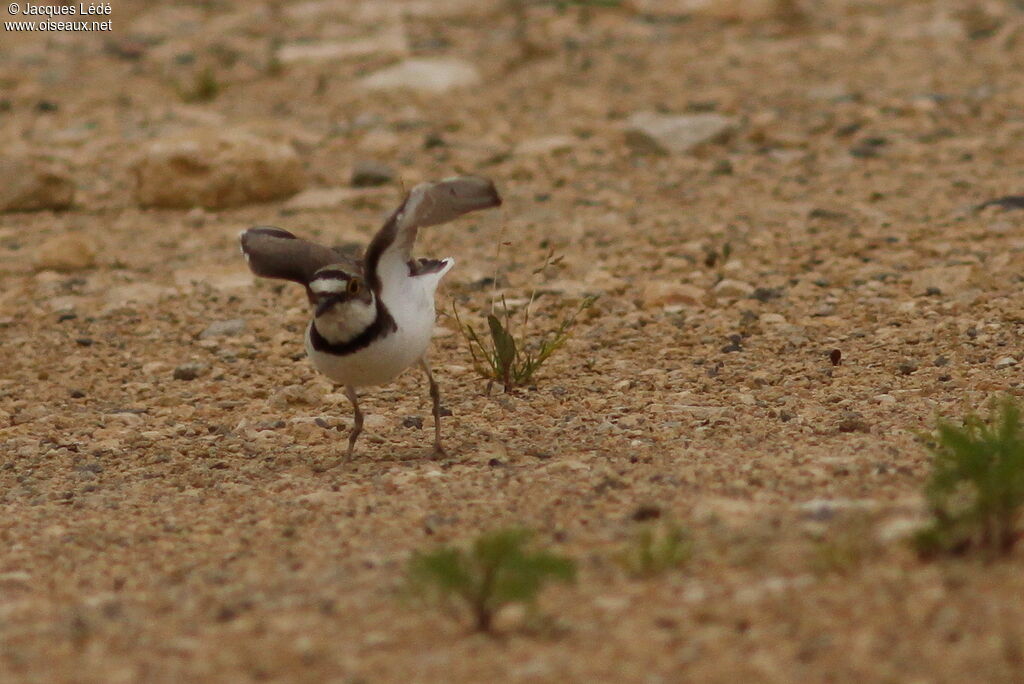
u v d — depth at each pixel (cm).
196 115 2588
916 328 1389
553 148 2261
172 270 1769
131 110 2666
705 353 1369
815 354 1338
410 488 998
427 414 1238
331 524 924
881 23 3108
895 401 1166
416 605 745
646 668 654
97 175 2273
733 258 1686
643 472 978
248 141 2078
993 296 1463
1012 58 2706
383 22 3406
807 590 721
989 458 800
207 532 931
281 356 1443
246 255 1052
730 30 3122
